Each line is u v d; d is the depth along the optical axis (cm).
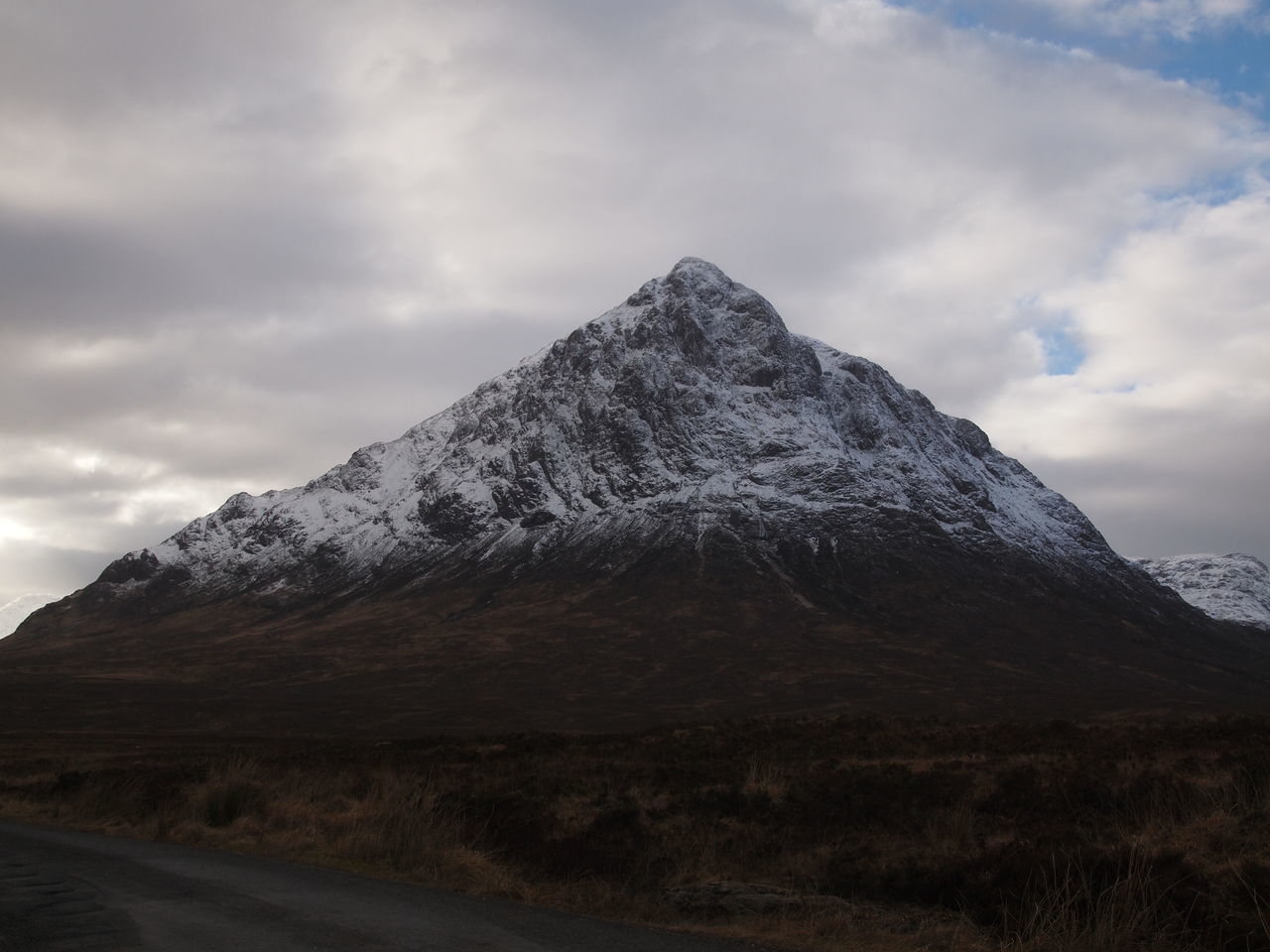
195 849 1994
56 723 12694
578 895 1583
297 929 1177
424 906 1376
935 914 1541
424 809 2216
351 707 14362
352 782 3044
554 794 2850
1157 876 1433
